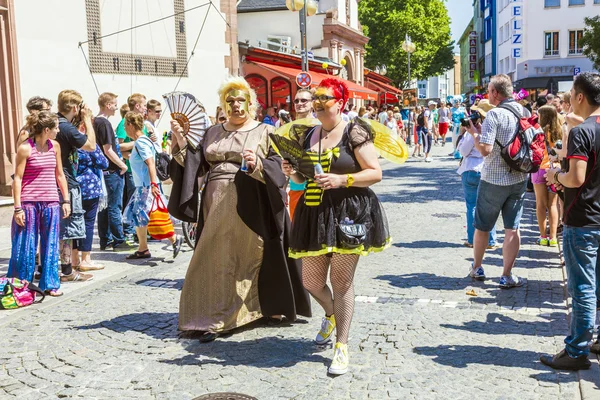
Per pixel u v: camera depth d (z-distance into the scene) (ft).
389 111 76.84
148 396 13.29
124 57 45.62
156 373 14.44
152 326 17.66
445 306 18.92
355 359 14.97
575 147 13.12
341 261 14.06
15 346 16.28
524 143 19.70
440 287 20.98
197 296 16.81
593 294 13.71
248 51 72.23
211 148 16.69
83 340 16.63
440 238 29.27
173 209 16.75
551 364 14.15
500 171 20.16
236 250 16.84
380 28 182.19
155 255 27.09
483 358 14.83
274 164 16.06
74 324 17.93
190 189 16.46
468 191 26.84
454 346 15.62
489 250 26.63
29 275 20.56
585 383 13.21
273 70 72.28
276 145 14.35
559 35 158.71
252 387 13.60
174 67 50.44
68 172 22.17
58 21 40.45
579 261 13.60
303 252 14.01
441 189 46.65
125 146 29.37
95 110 43.32
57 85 40.47
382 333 16.62
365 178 13.57
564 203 13.85
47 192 20.58
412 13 180.55
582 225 13.48
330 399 12.94
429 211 37.04
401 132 90.12
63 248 22.58
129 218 26.05
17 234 20.49
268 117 66.69
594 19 104.53
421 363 14.61
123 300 20.26
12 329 17.57
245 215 16.44
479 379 13.66
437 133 104.73
